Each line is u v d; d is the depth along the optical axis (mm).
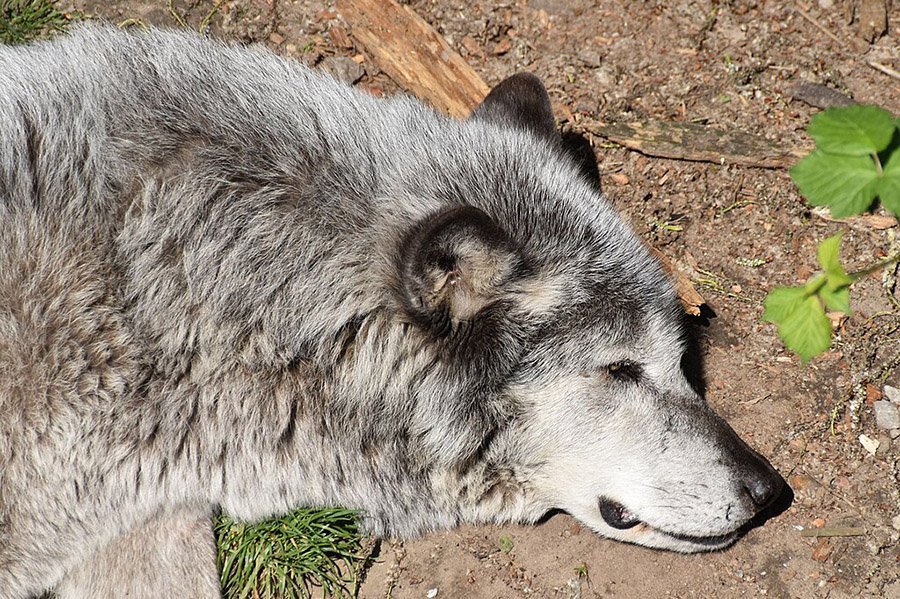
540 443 4535
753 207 6199
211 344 4273
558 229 4520
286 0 6984
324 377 4391
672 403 4582
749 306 5793
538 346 4352
